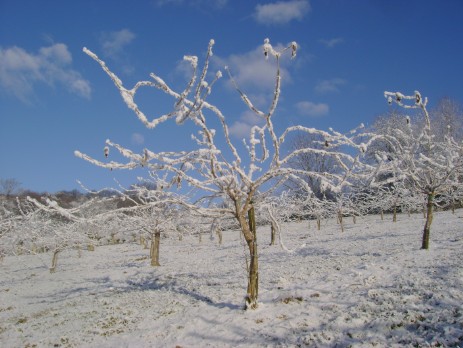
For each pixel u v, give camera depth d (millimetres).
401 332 6477
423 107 11867
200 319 8648
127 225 20188
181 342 7555
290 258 16750
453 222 23375
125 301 11789
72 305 12570
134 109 5562
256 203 9344
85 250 35594
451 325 6285
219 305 9609
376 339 6348
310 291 9500
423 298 7871
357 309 7836
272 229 24391
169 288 13094
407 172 13156
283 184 10266
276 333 7281
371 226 28984
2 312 13188
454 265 10141
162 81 6125
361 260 13148
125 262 24438
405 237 19078
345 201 31422
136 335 8320
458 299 7418
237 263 17766
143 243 34719
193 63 5684
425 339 6023
